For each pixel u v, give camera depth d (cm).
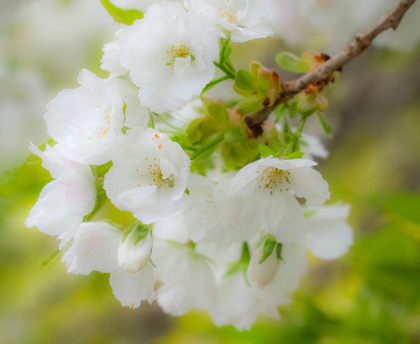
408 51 102
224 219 74
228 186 73
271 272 76
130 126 74
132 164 73
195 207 75
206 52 73
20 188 75
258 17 75
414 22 94
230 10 75
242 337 87
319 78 77
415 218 84
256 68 77
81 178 73
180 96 73
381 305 86
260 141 77
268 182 75
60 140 74
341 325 86
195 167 77
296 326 86
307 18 95
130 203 73
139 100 74
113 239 75
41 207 73
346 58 78
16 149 118
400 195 85
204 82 73
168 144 73
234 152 76
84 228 74
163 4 73
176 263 79
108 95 73
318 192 74
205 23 73
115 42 75
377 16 94
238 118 77
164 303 79
